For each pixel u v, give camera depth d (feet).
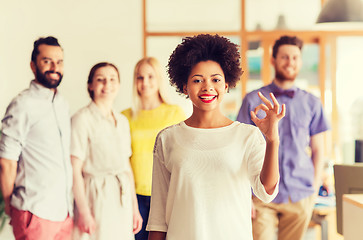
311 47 21.29
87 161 12.13
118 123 12.52
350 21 12.28
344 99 21.40
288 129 11.44
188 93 6.21
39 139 11.07
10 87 17.52
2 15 17.53
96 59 19.62
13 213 10.93
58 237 11.27
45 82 11.34
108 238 11.94
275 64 11.64
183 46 6.23
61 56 11.58
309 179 11.44
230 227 5.83
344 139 21.38
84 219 11.87
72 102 19.21
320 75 21.34
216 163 5.90
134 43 20.10
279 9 21.15
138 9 20.15
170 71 6.47
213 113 6.18
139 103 12.89
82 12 19.42
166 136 6.29
